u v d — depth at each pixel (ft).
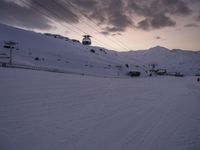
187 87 105.81
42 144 20.06
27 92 42.73
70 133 23.52
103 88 65.98
